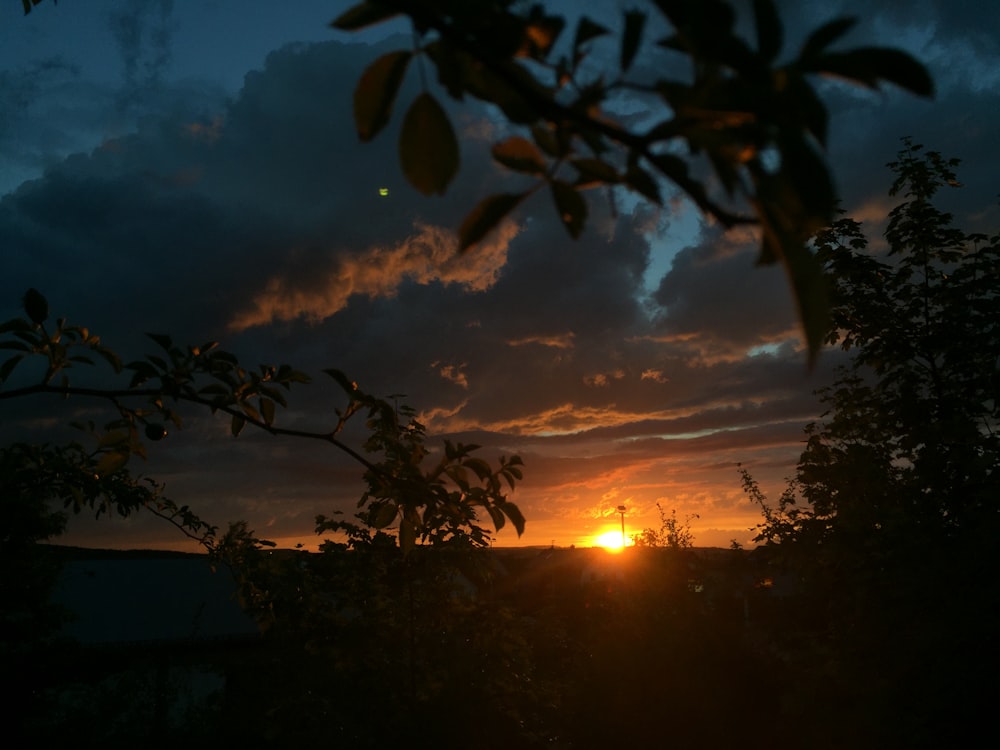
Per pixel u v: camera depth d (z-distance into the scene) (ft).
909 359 29.07
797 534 24.36
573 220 2.72
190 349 9.00
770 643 24.76
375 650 29.99
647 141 2.37
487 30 2.54
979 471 21.72
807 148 2.12
